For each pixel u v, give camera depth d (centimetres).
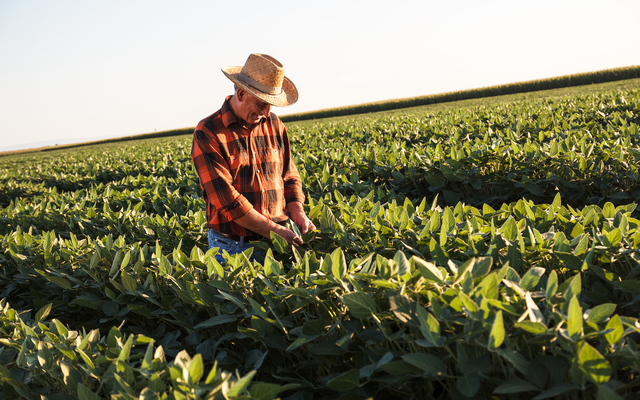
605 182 395
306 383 178
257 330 181
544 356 133
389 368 140
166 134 6931
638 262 180
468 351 144
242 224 263
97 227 446
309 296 177
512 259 194
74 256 294
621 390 138
